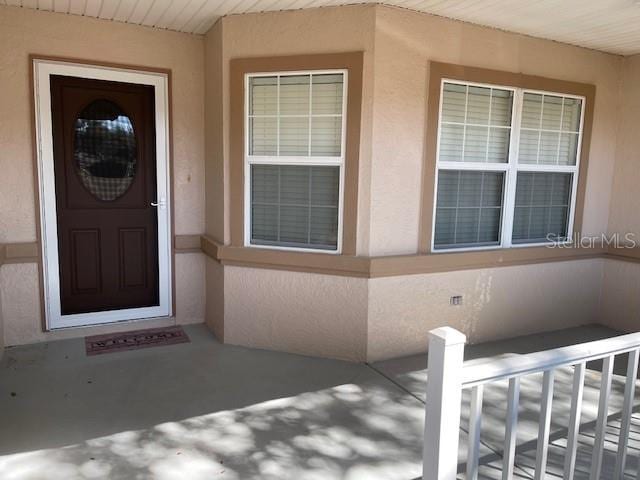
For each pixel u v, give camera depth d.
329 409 3.25
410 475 2.57
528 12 3.74
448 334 1.74
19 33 3.93
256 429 2.98
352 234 3.97
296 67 3.92
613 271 5.11
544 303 4.89
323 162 4.00
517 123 4.49
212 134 4.44
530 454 2.77
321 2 3.68
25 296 4.18
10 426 2.96
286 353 4.19
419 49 3.90
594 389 3.62
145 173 4.64
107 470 2.55
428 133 4.04
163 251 4.69
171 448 2.77
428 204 4.14
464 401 3.38
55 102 4.21
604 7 3.58
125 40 4.28
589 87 4.79
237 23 4.00
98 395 3.38
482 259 4.38
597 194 5.07
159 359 4.01
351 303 4.00
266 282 4.19
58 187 4.30
